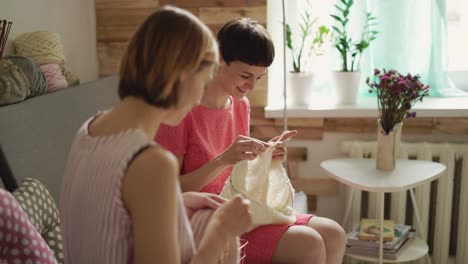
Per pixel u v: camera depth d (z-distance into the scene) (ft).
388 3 8.40
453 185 8.54
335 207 9.03
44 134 5.54
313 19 8.87
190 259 3.41
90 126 3.46
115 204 3.02
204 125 5.76
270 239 5.41
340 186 8.93
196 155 5.72
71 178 3.39
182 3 8.47
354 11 8.43
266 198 5.72
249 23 5.71
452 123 8.47
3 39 6.24
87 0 8.60
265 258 5.39
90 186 3.18
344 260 8.92
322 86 9.24
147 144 3.02
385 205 8.85
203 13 8.45
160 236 2.97
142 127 3.19
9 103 5.54
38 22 7.37
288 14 8.88
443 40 8.66
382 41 8.58
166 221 2.98
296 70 8.70
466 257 8.52
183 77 3.08
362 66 8.80
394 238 7.72
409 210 8.86
